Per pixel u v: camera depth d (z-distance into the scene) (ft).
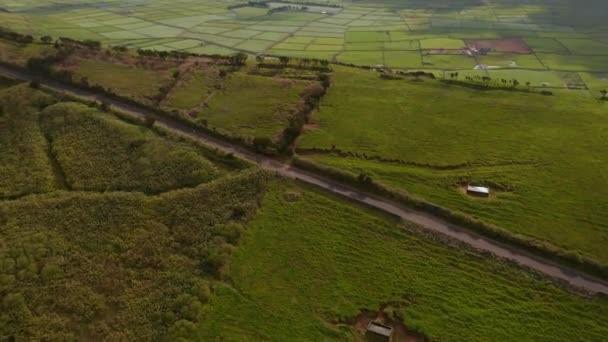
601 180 260.01
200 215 240.12
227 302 199.62
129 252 220.64
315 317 193.57
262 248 224.12
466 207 244.01
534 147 288.71
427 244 224.12
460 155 284.00
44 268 212.43
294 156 281.95
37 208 242.58
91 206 244.01
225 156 280.72
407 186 259.39
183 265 215.72
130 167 270.26
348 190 258.37
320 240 228.02
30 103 319.47
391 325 189.88
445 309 194.80
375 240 227.20
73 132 295.28
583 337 182.80
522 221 234.58
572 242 222.07
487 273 209.46
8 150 282.77
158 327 190.29
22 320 193.06
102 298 202.39
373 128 310.65
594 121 313.73
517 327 187.21
